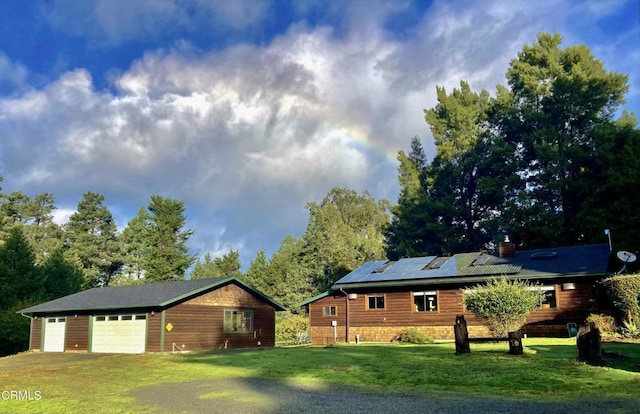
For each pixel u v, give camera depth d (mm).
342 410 9258
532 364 13211
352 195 76250
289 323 39250
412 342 24547
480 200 44219
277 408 9703
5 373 16969
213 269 64438
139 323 24828
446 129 48719
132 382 14195
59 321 28531
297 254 65438
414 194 46812
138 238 68312
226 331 27234
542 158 37562
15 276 37000
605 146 34125
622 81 37344
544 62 41500
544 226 35094
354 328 28344
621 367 12172
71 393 12570
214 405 10289
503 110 43406
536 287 22844
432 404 9492
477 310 18500
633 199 31000
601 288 21625
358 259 57594
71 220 67438
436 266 27547
